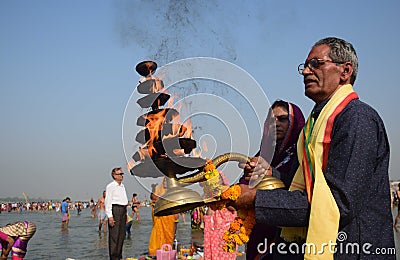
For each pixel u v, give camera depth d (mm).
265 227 3221
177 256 7281
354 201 2086
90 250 11180
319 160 2234
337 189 2121
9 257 8766
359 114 2201
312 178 2236
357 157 2123
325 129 2262
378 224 2184
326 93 2422
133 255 9844
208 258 5832
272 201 2270
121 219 8320
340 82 2420
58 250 11203
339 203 2107
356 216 2172
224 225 5883
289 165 3254
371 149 2150
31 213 57438
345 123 2203
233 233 2604
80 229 19719
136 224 23016
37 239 14500
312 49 2488
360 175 2104
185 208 2418
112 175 8453
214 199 2414
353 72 2430
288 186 2754
